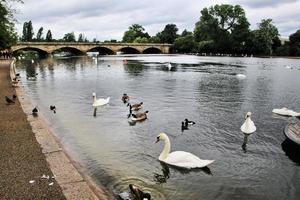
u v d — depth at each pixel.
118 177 13.73
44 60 108.69
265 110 28.02
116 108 28.08
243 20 150.00
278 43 152.62
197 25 166.38
